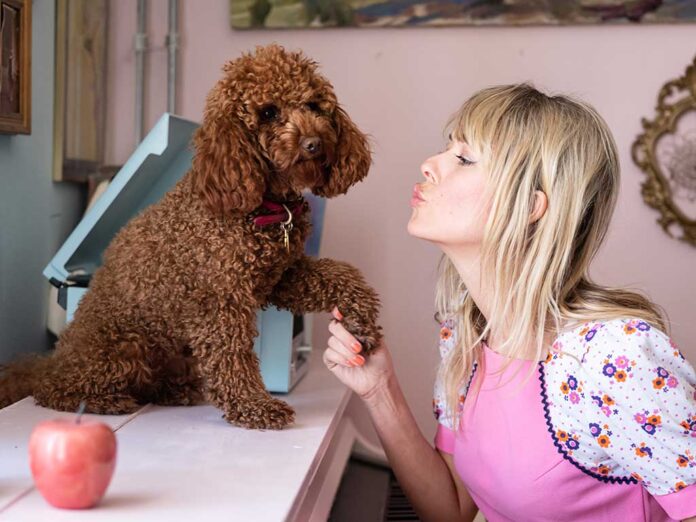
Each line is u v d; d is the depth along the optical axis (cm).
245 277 117
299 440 112
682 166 202
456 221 118
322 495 132
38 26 164
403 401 135
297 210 125
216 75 207
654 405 104
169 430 115
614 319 110
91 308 126
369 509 158
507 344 117
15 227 156
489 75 204
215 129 116
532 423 115
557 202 114
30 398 128
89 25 188
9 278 154
